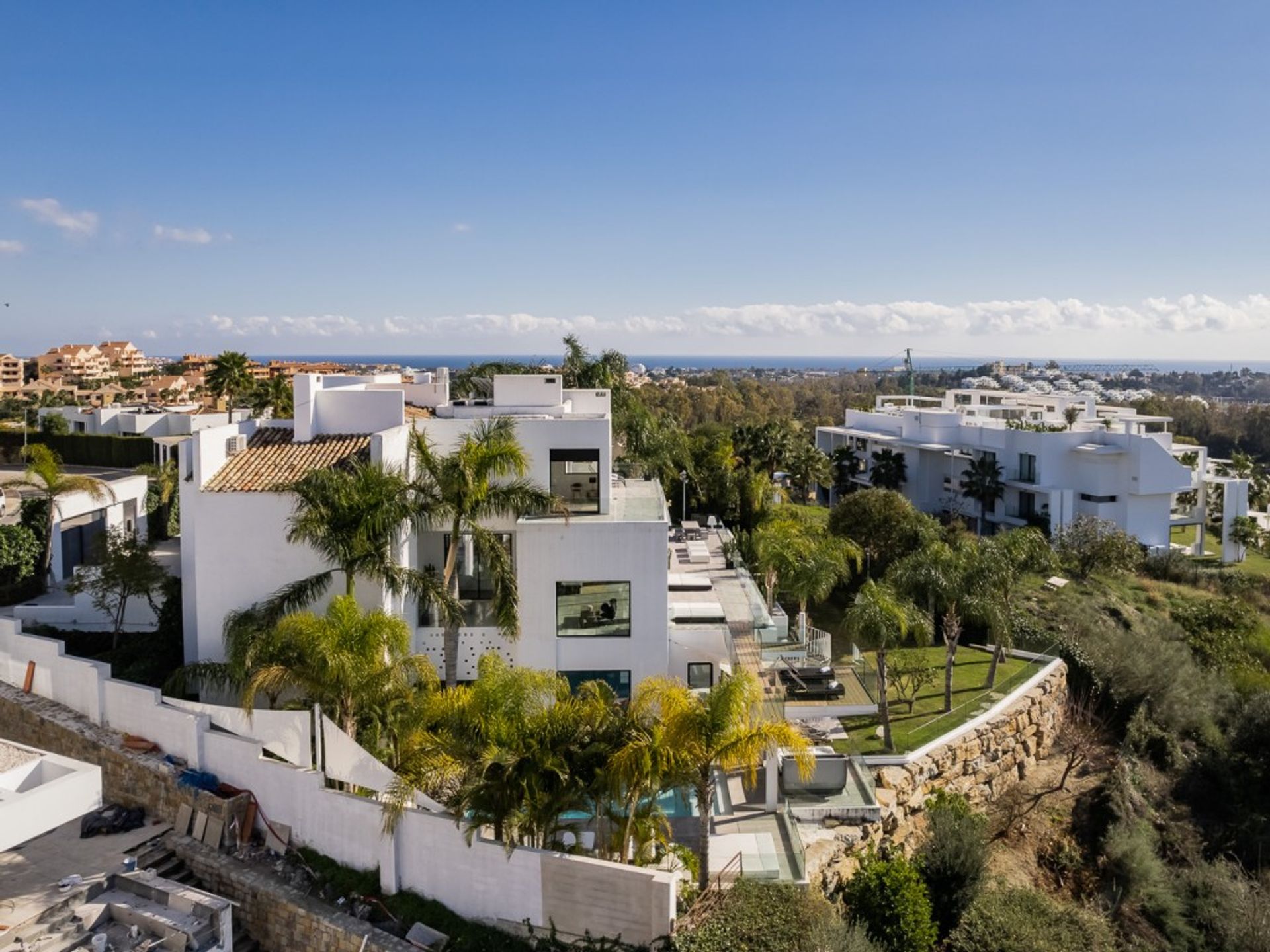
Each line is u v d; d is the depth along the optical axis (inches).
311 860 744.3
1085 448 2588.6
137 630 1188.5
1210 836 1247.5
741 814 901.2
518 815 689.0
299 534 908.0
